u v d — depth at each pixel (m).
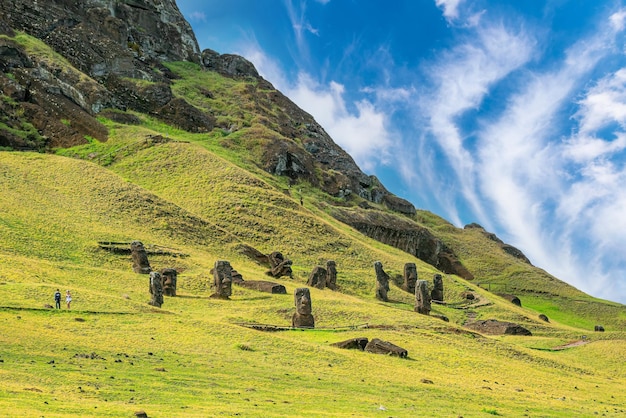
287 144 181.88
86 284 78.69
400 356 59.62
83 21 191.38
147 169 144.50
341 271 116.81
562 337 91.19
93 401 33.00
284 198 142.62
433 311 103.44
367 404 40.72
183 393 37.84
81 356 44.31
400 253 145.12
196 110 184.50
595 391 58.06
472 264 181.12
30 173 124.62
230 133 184.88
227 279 85.56
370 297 104.94
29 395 32.06
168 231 112.50
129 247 98.50
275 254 114.00
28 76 154.38
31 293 64.44
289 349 55.62
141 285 83.62
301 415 35.03
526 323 103.62
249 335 58.22
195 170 146.50
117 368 42.41
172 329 57.56
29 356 42.47
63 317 56.62
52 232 98.44
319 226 135.50
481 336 75.62
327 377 48.25
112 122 162.00
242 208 133.00
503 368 61.69
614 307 152.00
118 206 117.12
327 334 68.50
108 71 180.62
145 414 30.59
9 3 175.88
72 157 143.00
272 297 87.06
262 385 43.12
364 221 164.25
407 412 39.38
